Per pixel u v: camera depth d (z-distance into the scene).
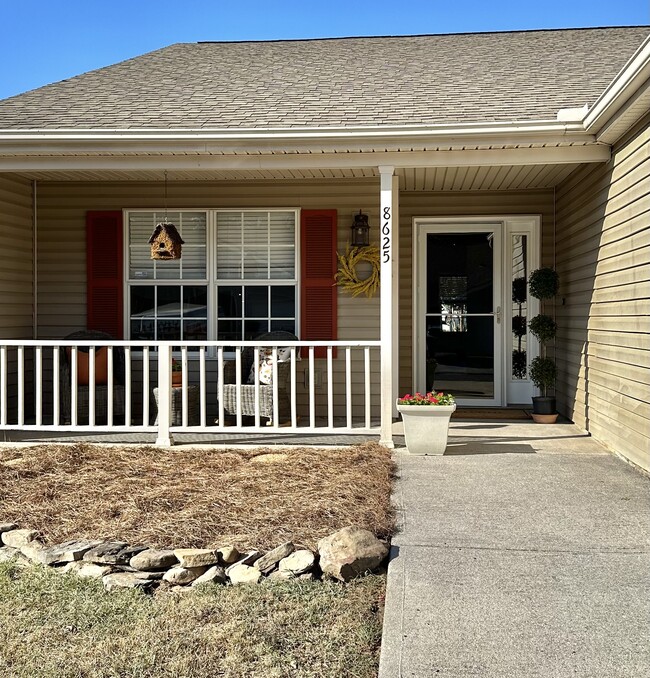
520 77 7.52
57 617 3.10
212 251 7.87
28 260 7.88
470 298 8.47
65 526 4.01
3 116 6.92
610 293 5.93
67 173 7.23
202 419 6.11
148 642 2.86
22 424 6.21
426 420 5.73
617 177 5.71
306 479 4.89
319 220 7.79
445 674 2.53
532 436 6.55
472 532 3.91
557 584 3.24
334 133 5.81
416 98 6.89
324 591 3.30
